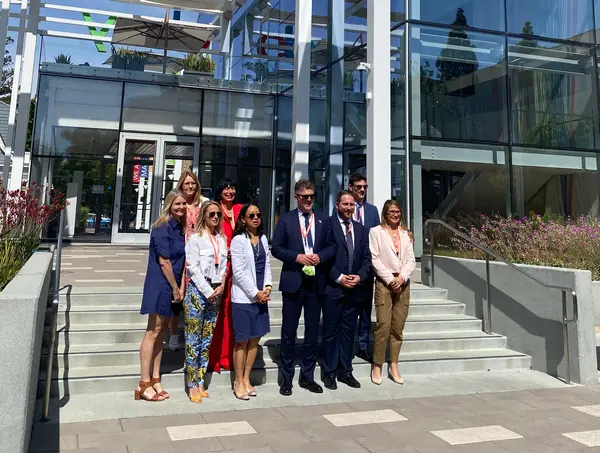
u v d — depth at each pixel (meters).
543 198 11.75
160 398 4.47
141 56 15.53
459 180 10.96
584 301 5.51
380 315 5.28
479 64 11.43
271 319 6.39
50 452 3.33
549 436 3.86
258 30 16.67
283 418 4.15
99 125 15.05
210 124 15.95
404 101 10.75
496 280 6.65
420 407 4.54
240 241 4.59
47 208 7.55
